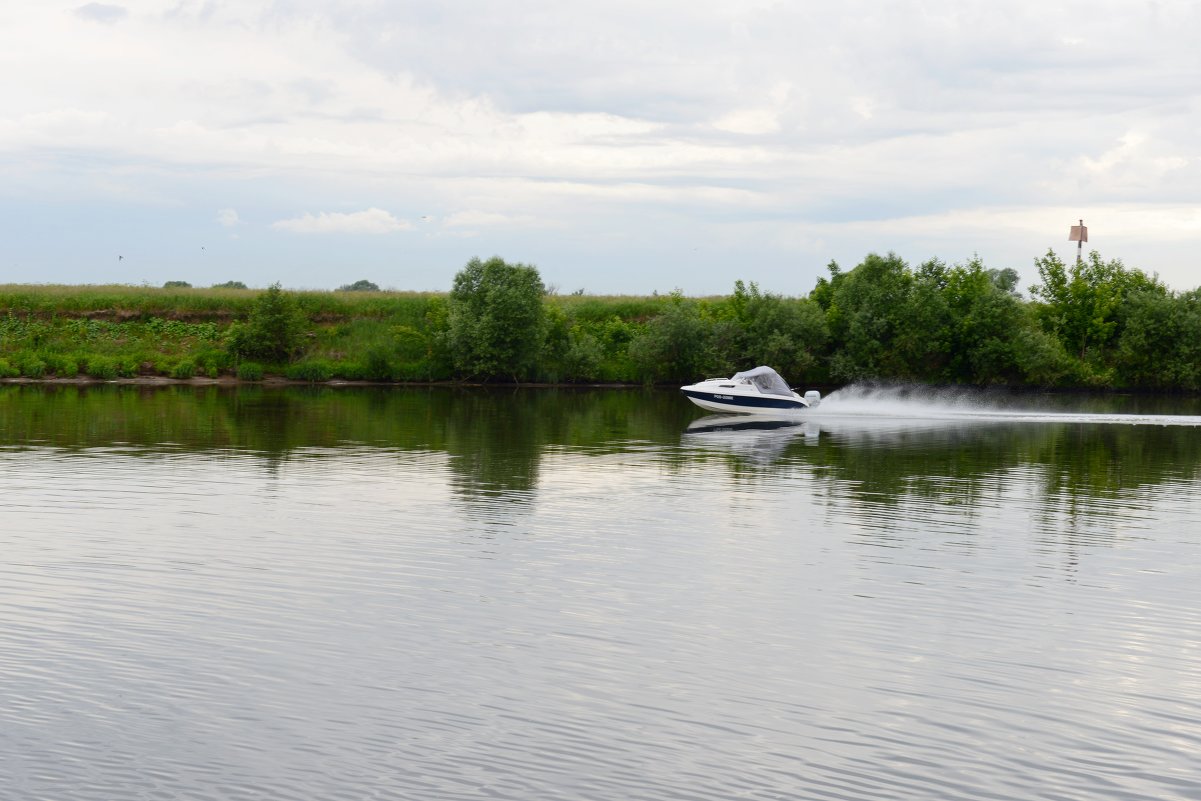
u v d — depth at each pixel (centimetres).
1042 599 1597
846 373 7762
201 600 1512
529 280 7481
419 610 1486
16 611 1445
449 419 4478
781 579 1689
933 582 1686
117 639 1341
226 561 1738
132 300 7775
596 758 1035
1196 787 998
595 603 1536
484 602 1530
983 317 7906
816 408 5391
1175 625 1475
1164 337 8225
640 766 1020
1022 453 3522
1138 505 2438
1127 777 1015
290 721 1105
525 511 2234
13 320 7444
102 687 1184
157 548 1823
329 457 3067
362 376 7319
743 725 1116
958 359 8012
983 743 1083
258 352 7250
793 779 1000
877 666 1295
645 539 1970
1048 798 973
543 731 1092
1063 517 2267
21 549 1803
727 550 1889
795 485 2675
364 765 1011
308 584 1608
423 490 2484
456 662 1282
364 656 1297
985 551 1916
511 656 1306
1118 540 2027
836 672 1273
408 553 1820
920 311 7825
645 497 2445
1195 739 1100
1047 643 1391
